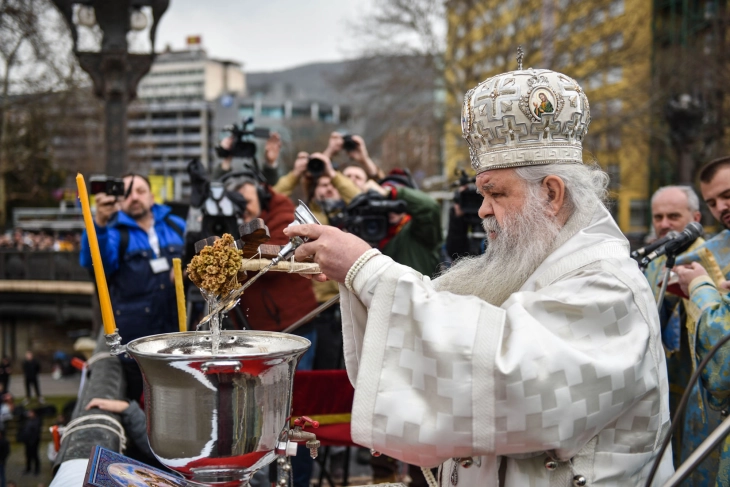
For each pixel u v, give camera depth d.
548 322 1.23
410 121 21.16
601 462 1.26
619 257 1.32
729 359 1.95
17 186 28.06
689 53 18.34
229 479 1.20
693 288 2.19
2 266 21.33
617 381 1.18
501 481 1.32
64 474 1.83
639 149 20.59
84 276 20.28
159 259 3.34
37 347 23.08
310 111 80.00
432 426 1.18
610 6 20.03
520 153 1.39
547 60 20.16
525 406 1.14
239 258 1.31
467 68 20.97
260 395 1.18
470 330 1.19
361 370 1.24
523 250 1.39
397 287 1.26
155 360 1.14
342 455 4.25
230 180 3.21
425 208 3.52
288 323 3.09
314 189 4.30
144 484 1.33
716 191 2.58
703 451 1.18
